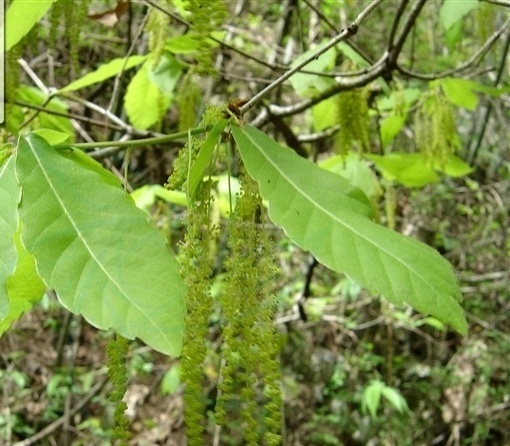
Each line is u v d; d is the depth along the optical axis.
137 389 4.91
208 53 1.01
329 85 1.92
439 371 5.35
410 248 0.97
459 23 2.16
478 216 5.73
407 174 2.32
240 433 4.30
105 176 1.12
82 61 3.94
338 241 0.95
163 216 2.52
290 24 3.94
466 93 2.22
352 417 5.13
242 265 0.95
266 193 0.98
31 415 4.62
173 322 0.77
